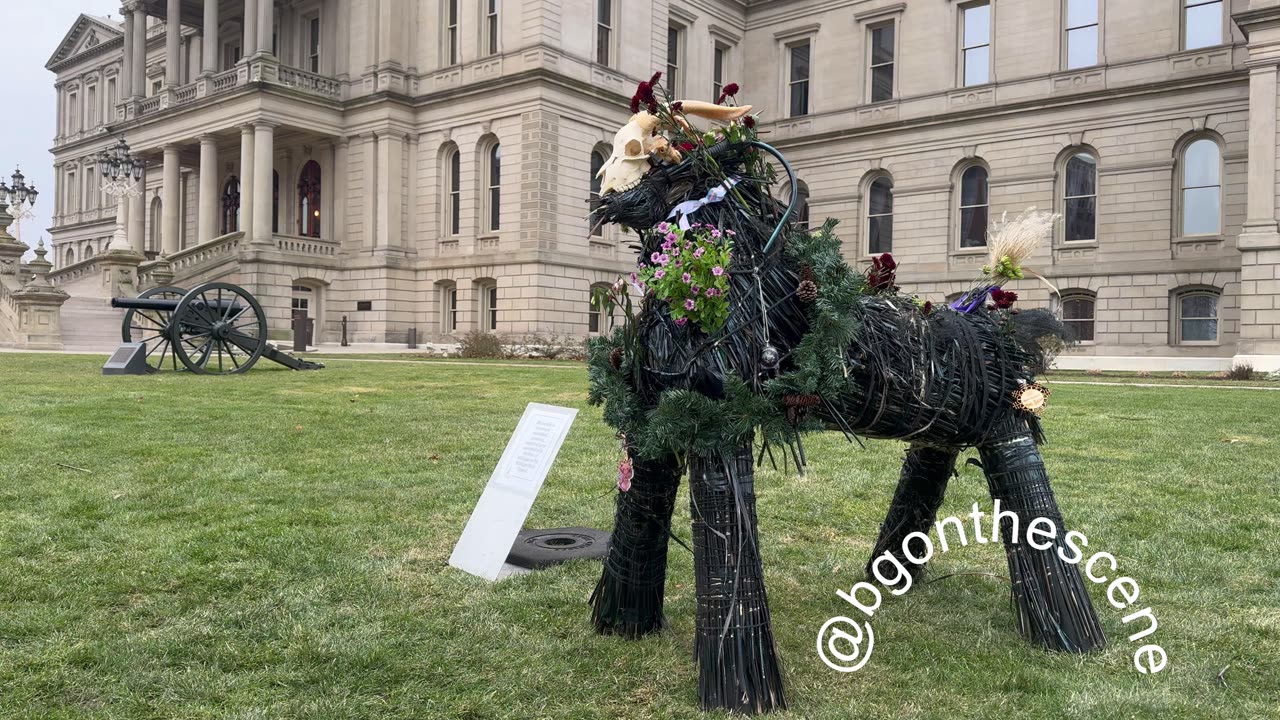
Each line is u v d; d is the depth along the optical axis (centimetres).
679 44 3822
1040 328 337
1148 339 2977
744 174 308
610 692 284
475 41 3422
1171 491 606
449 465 692
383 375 1752
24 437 787
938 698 280
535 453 425
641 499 324
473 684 289
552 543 466
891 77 3625
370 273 3566
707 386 279
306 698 277
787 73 3934
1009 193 3272
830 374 277
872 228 3666
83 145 6312
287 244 3512
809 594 390
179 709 269
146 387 1330
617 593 332
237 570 409
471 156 3412
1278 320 2388
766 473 676
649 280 280
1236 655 318
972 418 316
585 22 3362
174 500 550
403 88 3575
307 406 1103
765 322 282
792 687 289
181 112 3769
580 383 1566
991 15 3325
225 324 1714
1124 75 3031
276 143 3888
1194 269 2886
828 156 3731
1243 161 2802
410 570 415
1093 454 773
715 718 264
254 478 627
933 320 326
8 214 3212
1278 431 943
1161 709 271
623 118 3512
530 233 3222
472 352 3025
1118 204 3038
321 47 3831
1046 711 270
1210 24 2895
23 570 401
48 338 2742
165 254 3638
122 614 349
